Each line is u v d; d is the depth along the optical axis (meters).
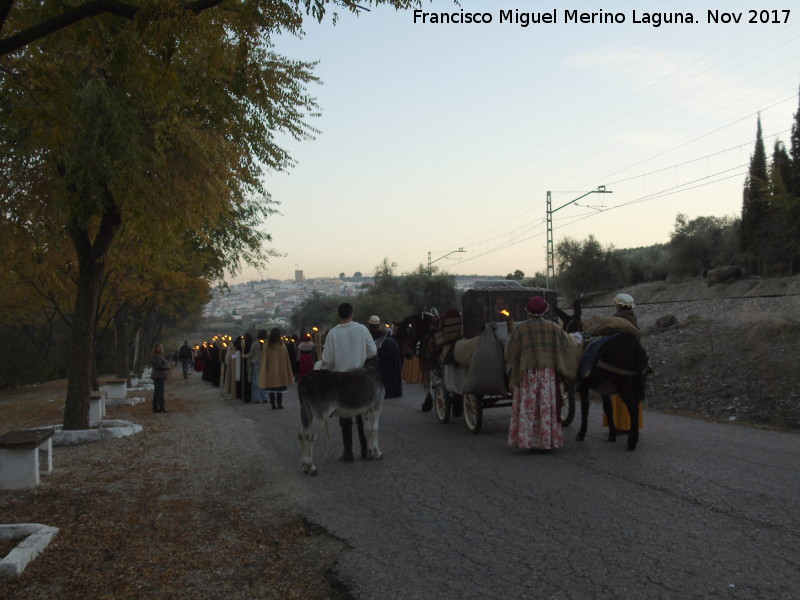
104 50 9.14
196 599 4.82
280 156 11.88
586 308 30.81
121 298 24.53
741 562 4.77
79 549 5.96
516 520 6.04
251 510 7.12
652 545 5.20
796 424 10.54
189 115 10.70
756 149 47.75
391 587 4.79
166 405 19.86
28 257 11.91
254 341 19.59
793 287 26.28
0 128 10.12
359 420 9.37
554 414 8.68
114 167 9.99
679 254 59.47
